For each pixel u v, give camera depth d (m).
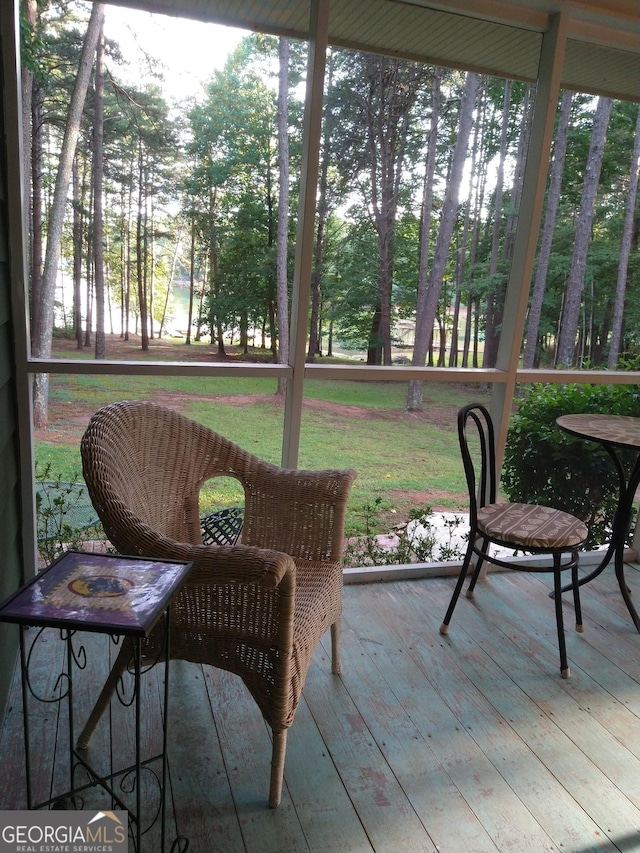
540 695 1.79
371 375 2.19
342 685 1.78
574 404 3.08
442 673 1.87
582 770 1.51
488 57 2.39
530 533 1.89
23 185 1.70
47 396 3.11
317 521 1.68
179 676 1.78
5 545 1.58
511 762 1.52
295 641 1.31
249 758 1.48
